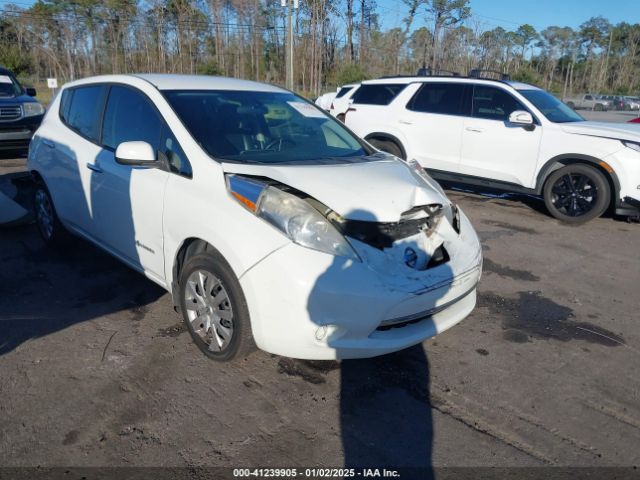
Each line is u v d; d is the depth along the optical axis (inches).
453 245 132.6
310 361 134.7
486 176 301.1
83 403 116.1
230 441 106.0
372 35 2096.5
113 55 2089.1
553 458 104.2
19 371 127.0
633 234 258.8
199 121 145.4
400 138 328.2
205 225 124.0
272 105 167.6
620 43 3336.6
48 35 2118.6
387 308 113.7
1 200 223.5
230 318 123.6
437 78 323.6
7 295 167.6
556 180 277.4
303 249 113.1
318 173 131.4
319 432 109.4
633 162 256.8
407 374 130.9
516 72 2190.0
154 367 130.2
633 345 149.2
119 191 152.6
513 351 143.6
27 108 408.8
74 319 153.1
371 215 119.3
